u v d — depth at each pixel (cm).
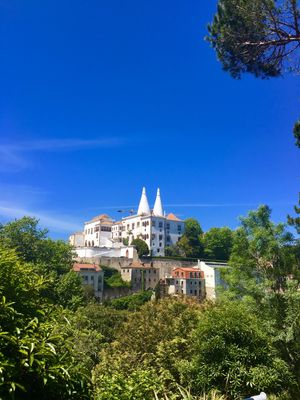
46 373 378
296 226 1644
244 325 1140
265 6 1225
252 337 1134
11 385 343
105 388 584
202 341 1148
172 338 1496
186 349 1377
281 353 1392
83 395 429
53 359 393
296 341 1390
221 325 1136
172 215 12606
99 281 8806
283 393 1122
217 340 1094
